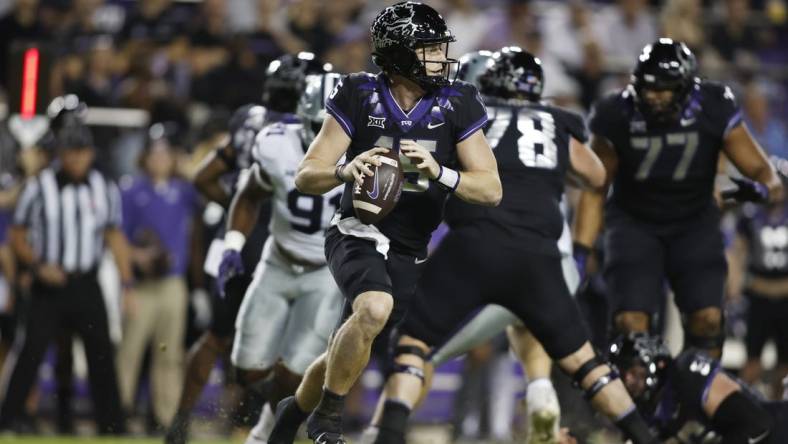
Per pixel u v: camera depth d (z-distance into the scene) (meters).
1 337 33.66
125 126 36.84
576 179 21.95
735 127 22.97
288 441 18.75
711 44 44.47
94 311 31.70
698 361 19.78
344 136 17.23
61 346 32.53
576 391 25.66
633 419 19.69
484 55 22.73
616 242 23.75
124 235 33.72
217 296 24.20
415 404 21.02
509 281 20.44
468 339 21.55
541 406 21.70
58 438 30.36
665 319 34.94
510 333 22.55
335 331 18.11
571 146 21.64
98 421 31.58
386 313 16.95
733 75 42.25
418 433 36.16
